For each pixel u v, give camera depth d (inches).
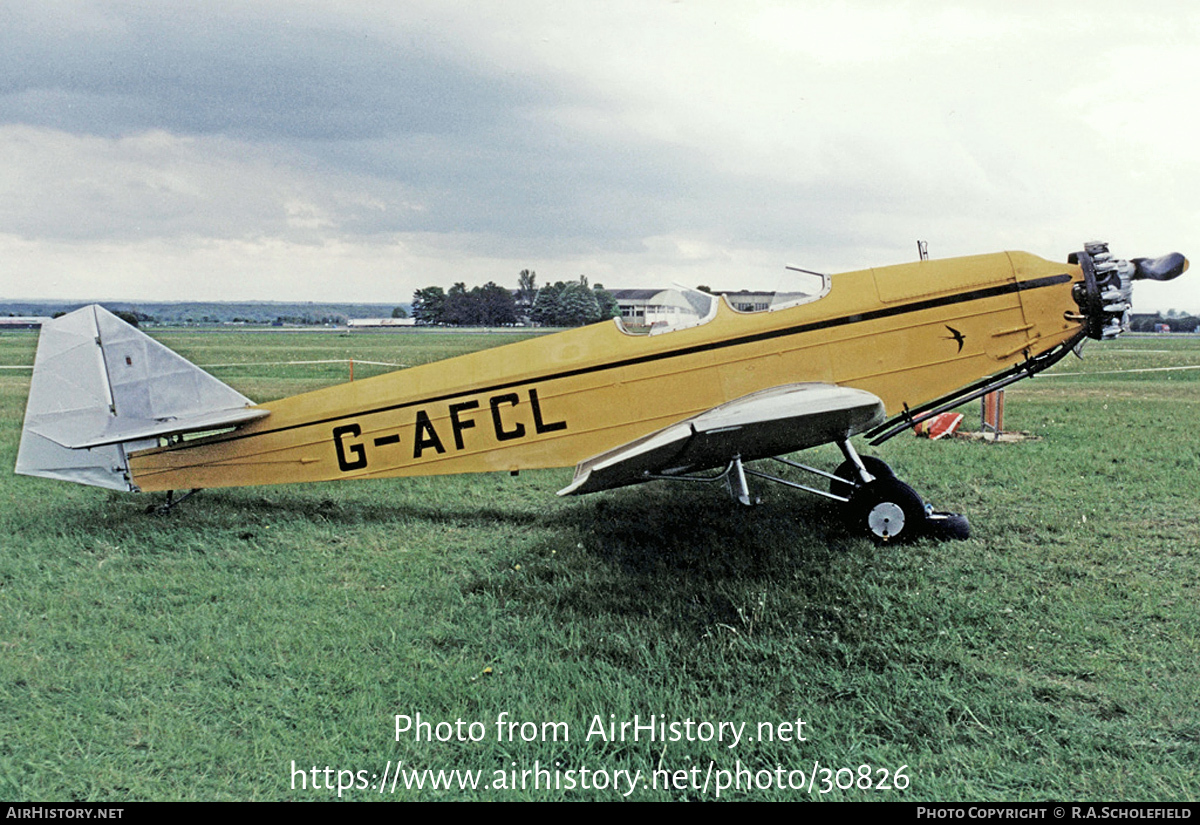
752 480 286.2
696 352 226.8
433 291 4729.3
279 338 2347.4
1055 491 264.4
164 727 128.4
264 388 644.1
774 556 201.5
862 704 133.6
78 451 257.8
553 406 234.8
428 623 168.9
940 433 364.2
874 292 225.0
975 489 268.8
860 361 225.5
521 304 4537.4
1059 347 236.1
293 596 184.2
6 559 208.5
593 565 203.9
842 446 222.1
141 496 279.4
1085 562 196.4
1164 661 144.3
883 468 242.2
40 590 188.5
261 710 134.0
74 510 257.9
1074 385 636.1
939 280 225.9
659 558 207.0
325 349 1514.5
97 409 257.1
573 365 232.7
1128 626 159.8
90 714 131.3
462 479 312.0
